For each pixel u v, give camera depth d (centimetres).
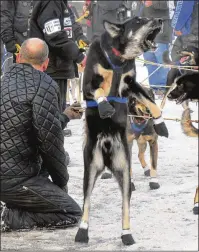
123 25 462
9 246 461
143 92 480
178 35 1060
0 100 488
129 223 473
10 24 730
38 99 488
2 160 489
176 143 879
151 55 1161
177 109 1101
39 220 507
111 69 465
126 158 479
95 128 475
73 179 671
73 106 528
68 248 459
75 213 517
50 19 641
